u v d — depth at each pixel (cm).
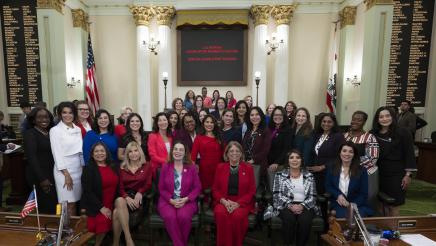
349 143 273
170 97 786
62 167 265
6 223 199
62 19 592
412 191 470
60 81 584
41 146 268
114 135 323
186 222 262
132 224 270
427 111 627
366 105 575
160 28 760
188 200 278
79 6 742
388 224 201
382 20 551
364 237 175
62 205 192
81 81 763
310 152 327
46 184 265
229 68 798
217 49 793
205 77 803
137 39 762
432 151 507
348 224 190
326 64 785
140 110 775
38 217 193
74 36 750
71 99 738
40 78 624
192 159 326
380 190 291
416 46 612
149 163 312
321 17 770
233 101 691
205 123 328
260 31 751
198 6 755
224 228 263
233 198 284
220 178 290
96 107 750
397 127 281
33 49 616
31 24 609
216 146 327
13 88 630
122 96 806
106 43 791
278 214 271
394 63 617
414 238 189
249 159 338
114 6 776
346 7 718
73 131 277
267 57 778
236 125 363
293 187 280
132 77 800
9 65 624
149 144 339
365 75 579
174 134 355
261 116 343
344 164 281
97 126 313
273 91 788
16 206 394
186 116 363
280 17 746
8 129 542
